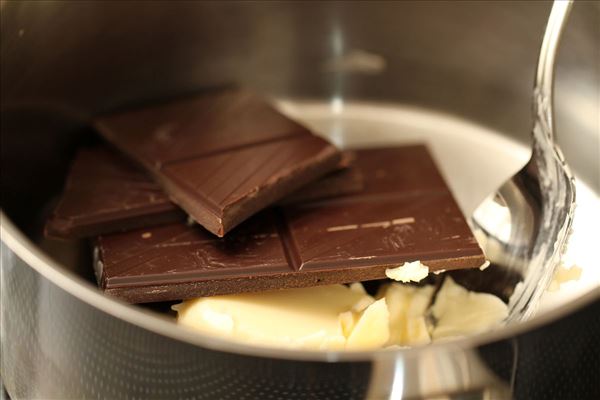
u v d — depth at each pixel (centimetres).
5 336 19
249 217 21
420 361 15
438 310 20
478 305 20
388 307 20
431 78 26
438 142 27
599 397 18
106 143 24
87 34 23
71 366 17
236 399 16
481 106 26
